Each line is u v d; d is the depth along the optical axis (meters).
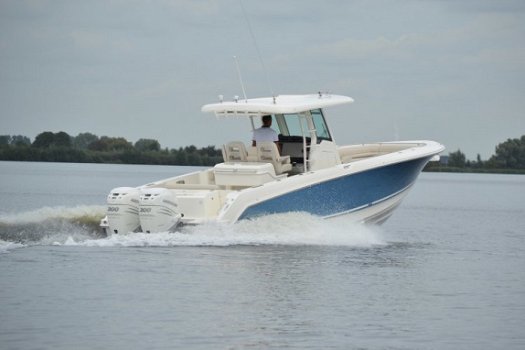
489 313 25.08
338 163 37.50
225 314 23.66
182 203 33.38
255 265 30.19
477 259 36.25
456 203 89.81
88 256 30.97
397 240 42.44
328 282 28.23
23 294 25.25
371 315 24.23
